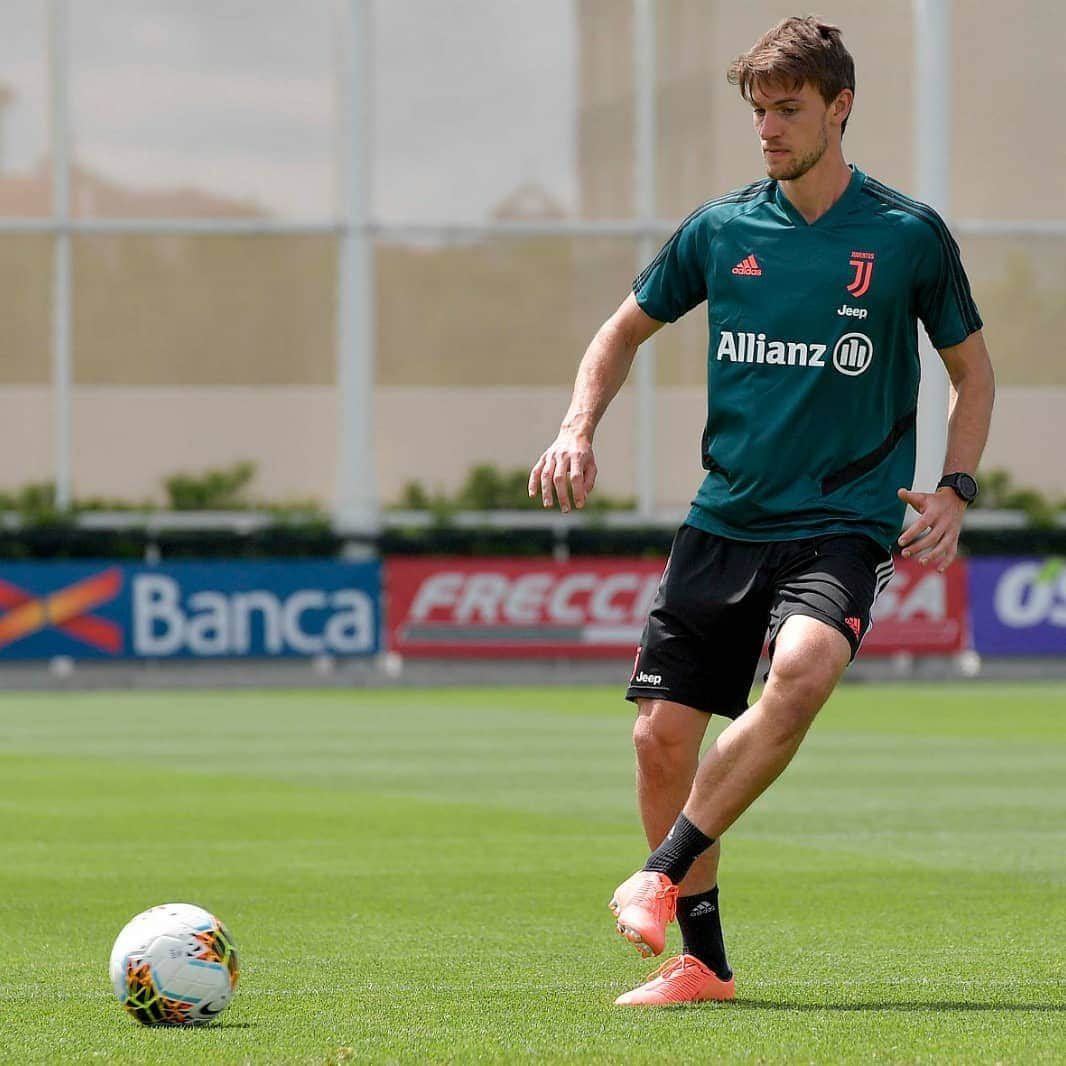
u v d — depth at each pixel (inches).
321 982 713.6
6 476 3186.5
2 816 1326.3
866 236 637.9
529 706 2498.8
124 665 2945.4
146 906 933.8
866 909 917.8
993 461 3316.9
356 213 3149.6
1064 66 3304.6
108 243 3176.7
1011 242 3312.0
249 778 1590.8
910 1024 612.1
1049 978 719.7
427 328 3228.3
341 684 2952.8
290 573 2915.8
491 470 3243.1
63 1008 653.3
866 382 640.4
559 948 804.0
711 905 661.3
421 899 956.6
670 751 650.8
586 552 3102.9
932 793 1467.8
